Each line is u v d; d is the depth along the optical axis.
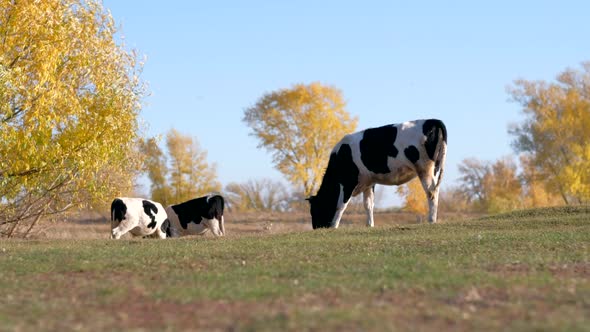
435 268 11.54
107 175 25.38
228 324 7.43
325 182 23.19
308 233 19.88
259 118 66.00
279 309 8.21
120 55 22.25
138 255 14.20
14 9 20.31
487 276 10.55
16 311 8.45
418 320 7.50
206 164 67.69
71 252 15.05
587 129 62.28
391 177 22.12
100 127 21.06
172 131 67.31
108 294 9.59
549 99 64.25
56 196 24.08
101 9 22.31
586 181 61.12
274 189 78.75
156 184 66.94
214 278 10.92
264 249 15.20
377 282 10.14
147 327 7.42
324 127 64.44
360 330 7.01
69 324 7.59
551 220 21.02
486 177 78.44
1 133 19.16
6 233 26.91
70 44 21.11
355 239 17.06
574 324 7.07
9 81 19.12
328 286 9.88
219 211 28.67
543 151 62.88
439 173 21.56
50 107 19.75
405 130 21.55
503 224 20.67
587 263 12.30
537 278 10.29
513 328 7.02
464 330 7.00
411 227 20.42
